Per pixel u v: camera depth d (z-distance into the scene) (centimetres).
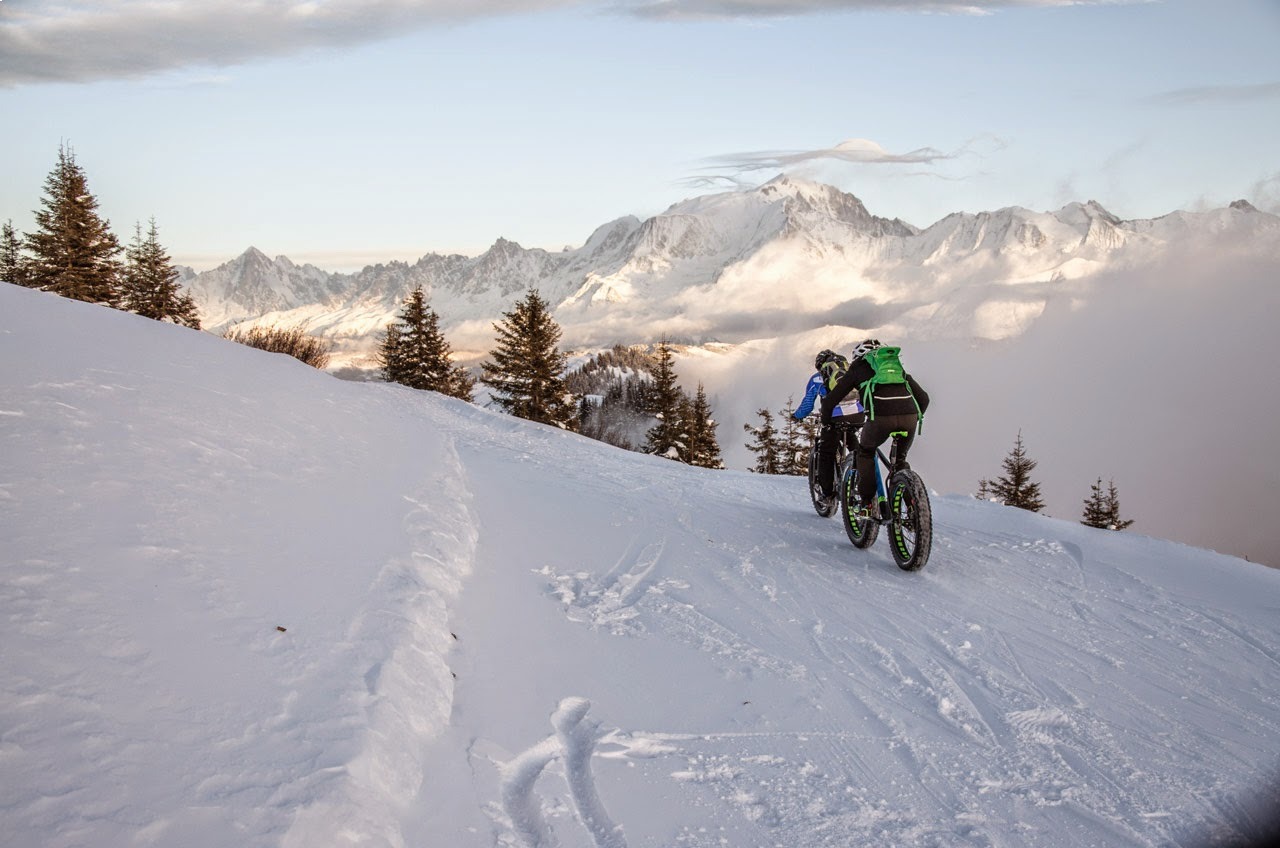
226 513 353
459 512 543
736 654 423
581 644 411
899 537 628
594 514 751
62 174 4031
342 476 489
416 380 4544
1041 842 265
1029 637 473
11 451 330
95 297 4053
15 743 178
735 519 796
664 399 4950
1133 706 381
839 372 754
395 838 204
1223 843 270
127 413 433
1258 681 416
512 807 255
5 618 218
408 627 317
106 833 163
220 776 193
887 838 262
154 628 244
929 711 368
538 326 4559
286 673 250
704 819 265
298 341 3272
